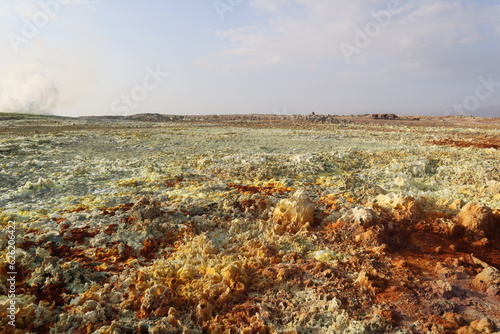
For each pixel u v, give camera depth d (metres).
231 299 5.98
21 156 17.33
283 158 17.41
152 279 6.40
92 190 11.67
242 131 36.41
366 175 14.13
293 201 9.38
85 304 5.57
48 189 11.61
